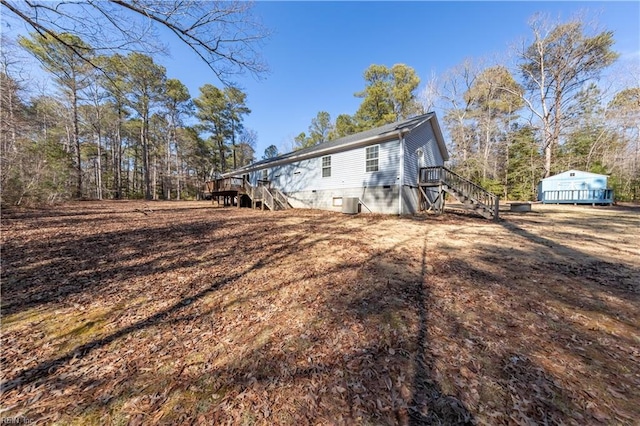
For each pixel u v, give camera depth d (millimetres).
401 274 3881
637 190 20812
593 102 21781
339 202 12703
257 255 4883
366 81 25594
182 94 25594
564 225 8391
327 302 3014
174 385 1790
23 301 3020
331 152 12953
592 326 2498
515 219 9938
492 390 1705
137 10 4031
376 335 2354
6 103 10891
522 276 3797
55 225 7613
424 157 12945
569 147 23750
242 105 30734
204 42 4668
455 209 14164
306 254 4941
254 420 1516
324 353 2113
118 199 23016
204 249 5281
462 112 24734
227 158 37406
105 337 2357
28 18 3912
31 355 2092
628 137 20312
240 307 2924
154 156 29531
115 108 23156
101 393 1719
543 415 1519
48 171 13633
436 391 1704
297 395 1693
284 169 15797
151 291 3328
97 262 4410
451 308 2855
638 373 1872
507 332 2395
